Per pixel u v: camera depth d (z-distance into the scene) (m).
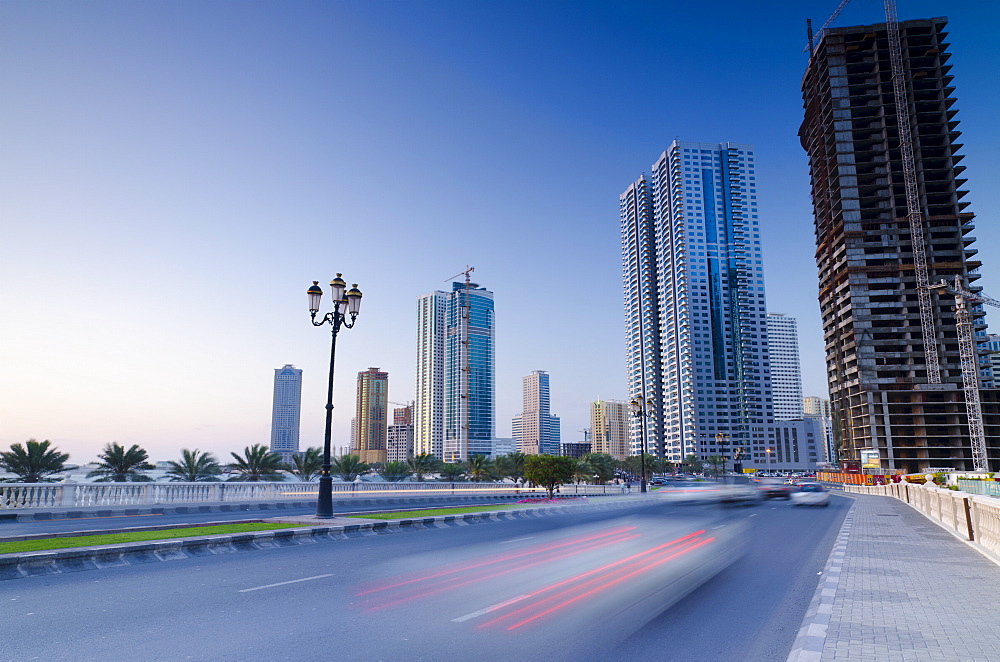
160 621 7.84
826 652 6.45
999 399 139.50
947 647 6.62
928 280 147.88
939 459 136.25
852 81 163.00
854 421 151.25
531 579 11.13
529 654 6.69
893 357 145.38
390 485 40.78
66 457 47.69
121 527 17.53
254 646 6.82
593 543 16.92
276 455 57.72
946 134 156.00
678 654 6.79
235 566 12.20
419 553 14.47
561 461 48.78
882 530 20.55
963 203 152.88
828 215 167.38
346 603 8.95
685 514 29.28
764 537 18.94
